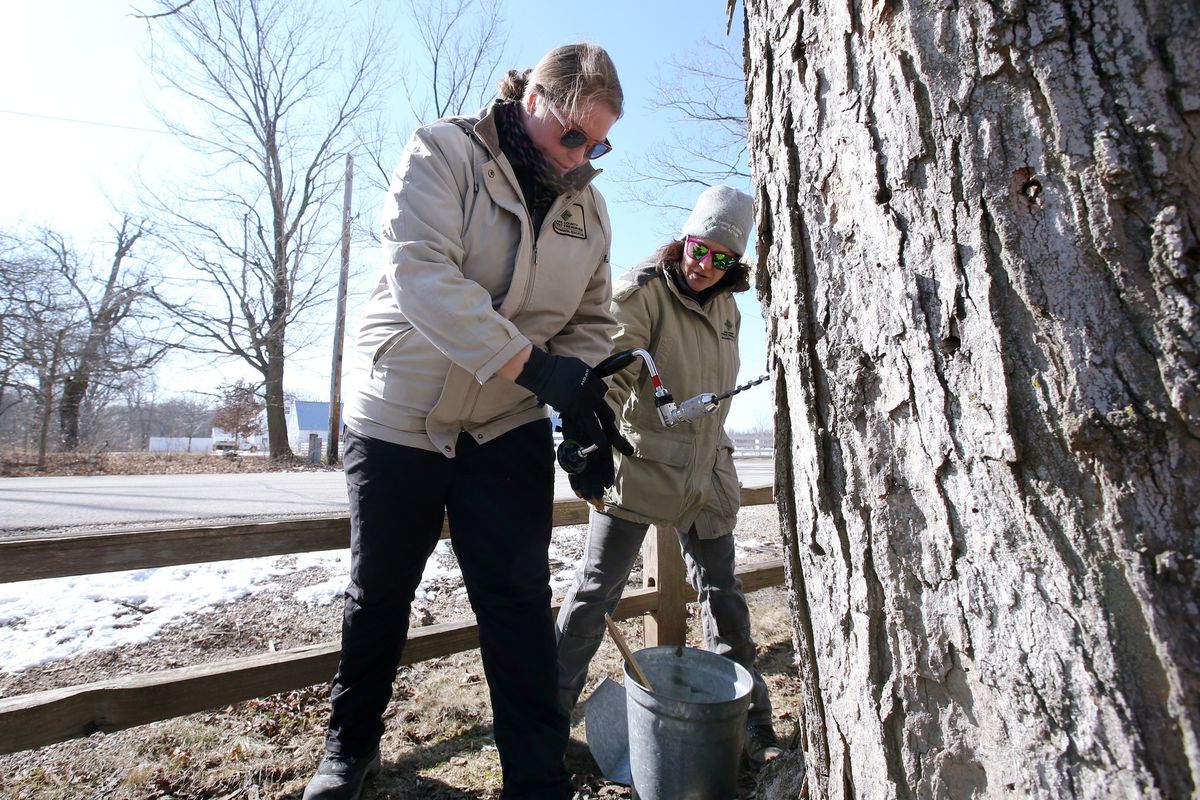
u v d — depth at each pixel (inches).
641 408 87.7
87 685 71.3
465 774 81.9
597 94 60.0
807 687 56.5
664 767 70.3
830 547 50.9
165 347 702.5
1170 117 35.2
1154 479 34.7
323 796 69.1
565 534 216.7
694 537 96.0
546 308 68.9
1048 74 37.7
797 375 53.1
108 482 390.9
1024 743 38.1
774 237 56.9
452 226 61.3
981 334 39.8
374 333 68.2
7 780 77.8
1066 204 37.2
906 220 43.6
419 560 70.1
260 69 645.3
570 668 88.0
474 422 67.7
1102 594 35.5
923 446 43.4
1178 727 33.2
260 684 79.6
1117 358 35.7
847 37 47.4
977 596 40.6
